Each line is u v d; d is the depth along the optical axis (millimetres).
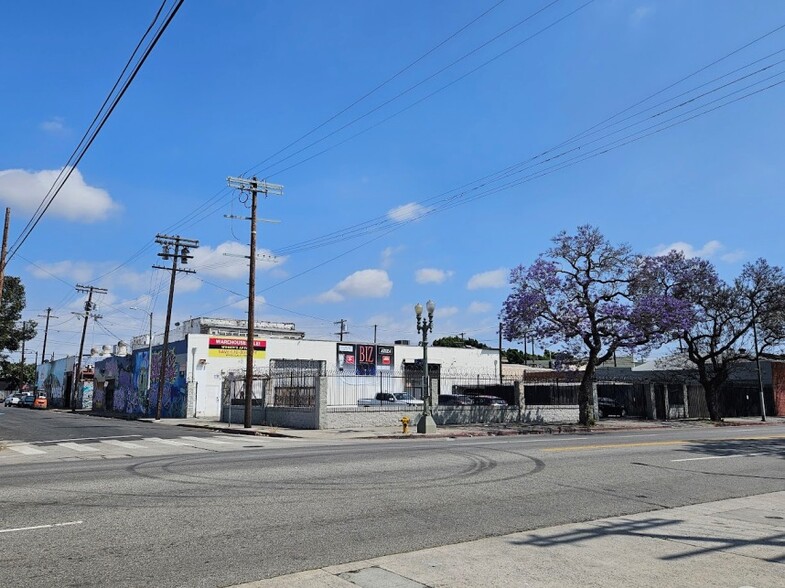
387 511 8922
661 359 52188
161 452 18203
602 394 44469
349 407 31453
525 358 94000
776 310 38250
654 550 7027
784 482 12180
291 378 31750
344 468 13250
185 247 44000
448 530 7863
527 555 6742
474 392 40000
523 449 17531
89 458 16734
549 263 30391
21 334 55281
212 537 7371
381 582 5758
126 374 60156
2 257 27562
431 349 58719
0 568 6141
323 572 6059
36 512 8711
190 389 45719
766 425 36219
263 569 6160
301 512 8797
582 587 5695
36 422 38250
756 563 6555
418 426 27156
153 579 5840
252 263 32062
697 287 39094
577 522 8461
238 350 48781
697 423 37219
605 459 15211
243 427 31109
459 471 12914
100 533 7523
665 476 12688
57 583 5711
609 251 29922
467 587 5652
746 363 49406
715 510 9430
